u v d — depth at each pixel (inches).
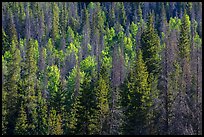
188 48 2812.5
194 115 2014.0
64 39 5123.0
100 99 2042.3
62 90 2564.0
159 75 2330.2
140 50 2506.2
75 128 2065.7
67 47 5088.6
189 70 2272.4
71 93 2566.4
